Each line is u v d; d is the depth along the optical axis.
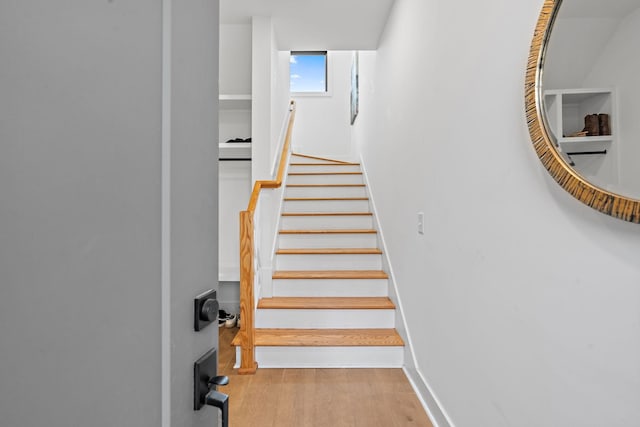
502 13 1.15
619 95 0.69
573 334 0.84
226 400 0.56
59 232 0.33
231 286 3.74
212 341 0.60
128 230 0.42
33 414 0.31
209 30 0.61
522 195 1.04
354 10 2.92
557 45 0.86
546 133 0.89
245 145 3.27
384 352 2.50
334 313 2.75
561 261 0.88
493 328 1.22
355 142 5.39
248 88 3.65
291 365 2.50
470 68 1.40
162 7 0.48
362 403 2.04
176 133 0.50
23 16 0.30
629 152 0.67
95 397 0.37
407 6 2.38
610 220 0.74
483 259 1.29
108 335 0.39
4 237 0.29
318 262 3.29
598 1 0.75
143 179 0.44
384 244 3.19
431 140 1.89
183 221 0.52
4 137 0.29
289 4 2.81
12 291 0.30
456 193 1.54
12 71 0.30
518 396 1.07
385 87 3.16
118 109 0.40
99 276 0.38
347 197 4.33
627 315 0.70
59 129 0.33
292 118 4.30
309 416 1.92
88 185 0.36
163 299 0.48
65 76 0.34
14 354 0.30
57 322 0.33
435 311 1.83
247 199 3.76
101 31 0.38
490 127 1.23
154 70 0.46
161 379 0.47
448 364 1.64
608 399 0.74
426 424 1.84
